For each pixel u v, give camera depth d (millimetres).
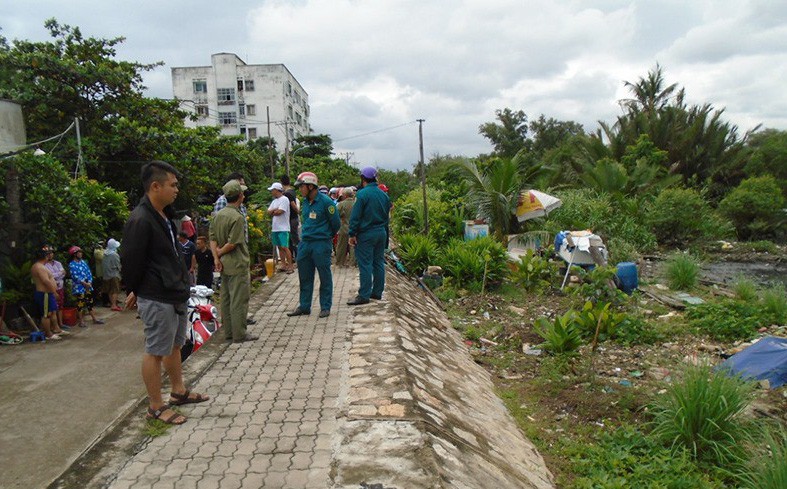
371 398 4445
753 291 12438
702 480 4559
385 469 3332
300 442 3703
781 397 6117
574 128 52375
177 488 3141
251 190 24203
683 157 33562
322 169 34500
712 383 5230
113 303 9961
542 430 5707
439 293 12102
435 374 5742
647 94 38344
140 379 5523
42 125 16016
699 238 24031
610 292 9312
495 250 12961
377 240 7699
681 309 11500
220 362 5473
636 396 6301
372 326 6648
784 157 32531
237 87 51969
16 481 3348
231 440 3746
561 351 7945
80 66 16000
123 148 16422
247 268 6223
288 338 6289
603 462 4902
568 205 21422
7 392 5172
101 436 3840
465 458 3846
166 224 3855
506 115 52938
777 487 3992
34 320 8344
